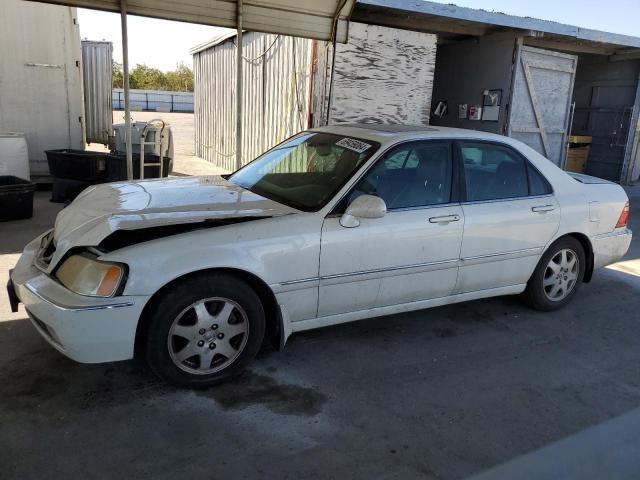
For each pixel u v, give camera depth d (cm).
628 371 385
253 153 1167
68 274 310
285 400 325
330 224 352
